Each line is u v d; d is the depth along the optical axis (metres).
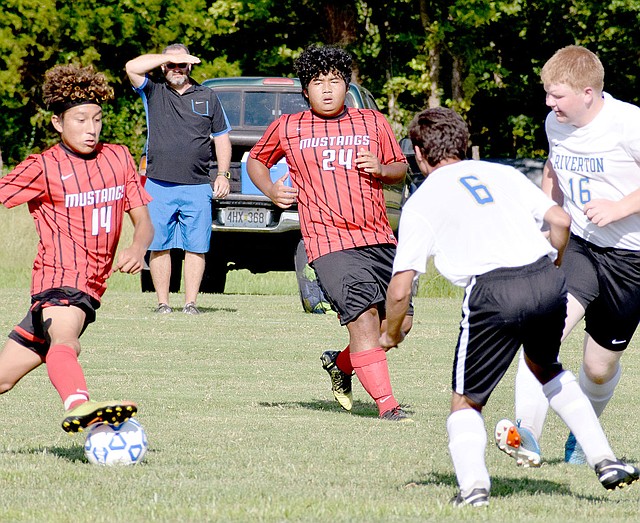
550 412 22.05
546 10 108.38
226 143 36.50
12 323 34.91
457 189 13.55
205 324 35.03
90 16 104.31
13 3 102.94
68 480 14.40
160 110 36.06
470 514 12.60
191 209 36.72
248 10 103.94
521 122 117.31
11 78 104.44
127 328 33.81
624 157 16.34
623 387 25.80
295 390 24.28
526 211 13.61
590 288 16.75
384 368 20.73
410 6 106.44
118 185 16.20
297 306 41.78
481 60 103.31
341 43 103.38
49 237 15.95
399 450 17.30
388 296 13.63
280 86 42.53
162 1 105.75
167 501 13.13
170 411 21.05
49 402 21.97
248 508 12.77
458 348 13.50
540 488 14.67
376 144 20.75
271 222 40.62
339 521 12.20
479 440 13.27
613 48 110.88
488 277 13.24
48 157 15.95
